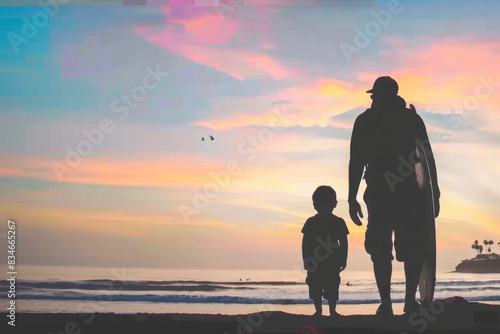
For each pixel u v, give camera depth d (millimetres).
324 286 8820
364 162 8109
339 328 6934
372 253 7977
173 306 11633
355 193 8148
